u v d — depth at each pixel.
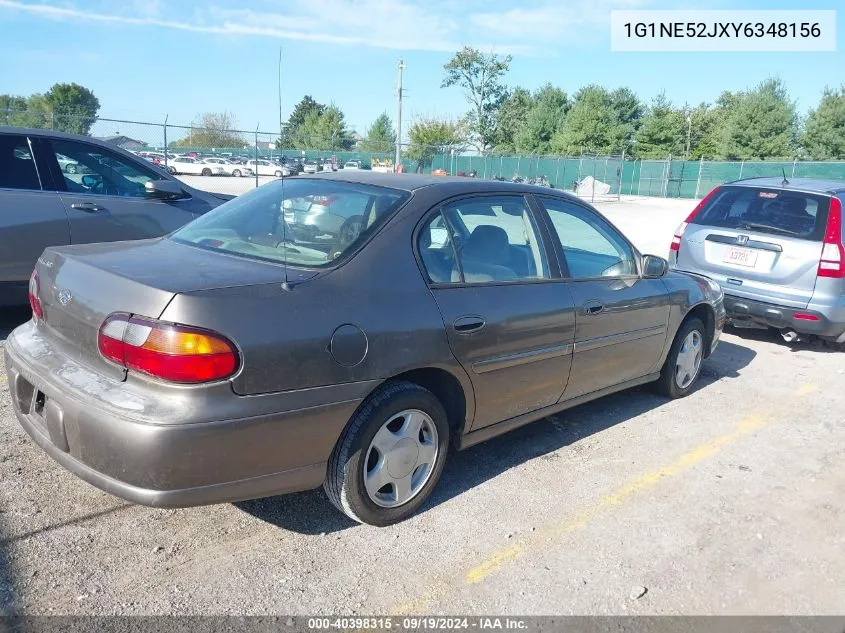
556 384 4.00
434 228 3.42
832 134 52.84
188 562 2.90
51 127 18.08
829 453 4.48
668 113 61.34
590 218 4.42
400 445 3.18
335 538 3.15
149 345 2.53
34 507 3.21
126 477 2.56
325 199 3.54
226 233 3.47
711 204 7.45
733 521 3.55
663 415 4.96
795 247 6.61
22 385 3.10
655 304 4.68
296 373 2.73
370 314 2.98
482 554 3.11
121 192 6.22
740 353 6.84
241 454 2.64
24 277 5.66
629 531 3.39
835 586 3.06
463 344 3.33
